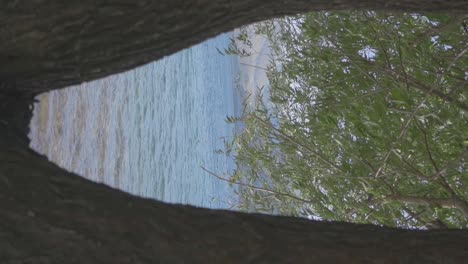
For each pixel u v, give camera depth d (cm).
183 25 153
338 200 425
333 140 429
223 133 1222
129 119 1030
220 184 1080
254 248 137
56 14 141
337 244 145
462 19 294
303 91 466
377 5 169
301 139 454
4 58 144
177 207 141
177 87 1252
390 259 145
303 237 143
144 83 1111
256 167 521
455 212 371
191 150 1216
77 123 840
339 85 416
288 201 493
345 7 167
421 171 375
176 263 128
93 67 152
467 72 360
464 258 148
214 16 155
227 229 138
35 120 717
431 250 149
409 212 381
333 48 428
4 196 126
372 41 404
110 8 144
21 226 122
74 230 125
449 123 351
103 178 917
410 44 341
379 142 379
